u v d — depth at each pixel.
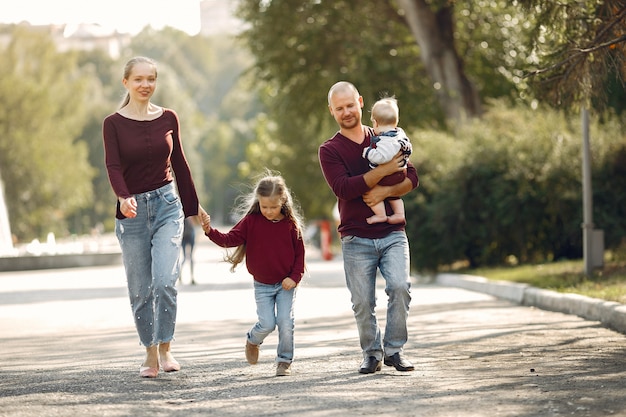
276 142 89.69
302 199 87.19
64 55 124.50
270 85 53.91
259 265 12.48
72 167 120.31
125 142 12.53
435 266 38.28
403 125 50.69
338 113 12.27
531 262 37.25
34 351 16.25
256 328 12.66
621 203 35.38
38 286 38.50
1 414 10.12
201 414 9.95
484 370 12.65
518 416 9.55
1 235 62.66
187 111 181.12
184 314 23.42
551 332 17.19
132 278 12.77
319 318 21.27
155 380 12.29
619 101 37.91
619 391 10.89
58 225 130.62
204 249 100.50
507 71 52.47
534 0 17.52
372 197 12.14
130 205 12.17
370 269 12.36
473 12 49.34
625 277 24.62
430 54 49.16
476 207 37.34
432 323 19.30
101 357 15.09
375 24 51.44
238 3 52.09
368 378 12.07
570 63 17.53
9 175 112.88
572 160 35.66
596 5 17.34
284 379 12.16
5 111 112.38
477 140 38.44
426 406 10.12
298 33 49.78
